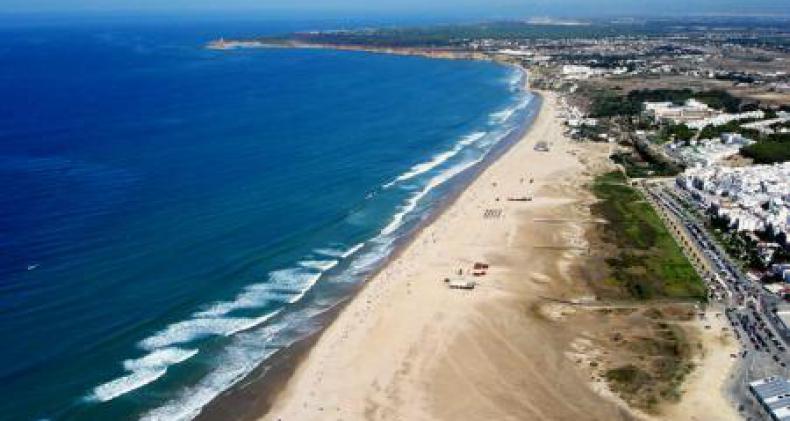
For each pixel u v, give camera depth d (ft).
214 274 465.47
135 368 360.48
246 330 400.88
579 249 523.70
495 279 472.03
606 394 340.59
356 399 340.80
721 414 323.16
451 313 424.46
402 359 375.04
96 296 427.74
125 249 493.77
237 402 337.31
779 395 329.31
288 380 355.77
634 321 411.75
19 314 402.52
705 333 394.73
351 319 416.67
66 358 364.79
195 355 374.43
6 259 467.52
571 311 426.51
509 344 388.78
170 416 325.83
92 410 326.85
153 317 408.46
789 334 392.27
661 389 343.05
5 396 332.80
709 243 527.81
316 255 504.84
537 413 327.47
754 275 468.34
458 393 344.49
